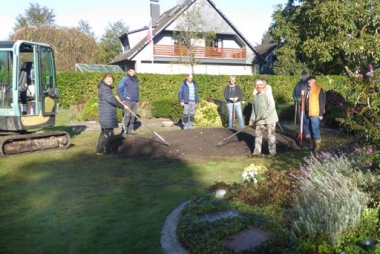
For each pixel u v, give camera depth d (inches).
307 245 139.9
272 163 310.8
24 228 191.6
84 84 888.3
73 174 292.2
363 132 172.9
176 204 218.1
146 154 355.3
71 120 622.8
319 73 1007.6
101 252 163.6
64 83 872.9
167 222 191.2
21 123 348.5
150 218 198.7
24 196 241.6
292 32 1093.8
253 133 422.9
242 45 1503.4
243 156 343.6
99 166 316.2
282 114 595.8
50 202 229.5
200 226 166.6
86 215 207.2
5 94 346.3
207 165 311.7
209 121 549.3
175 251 159.6
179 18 1289.4
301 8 1000.9
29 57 364.2
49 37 1348.4
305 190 174.4
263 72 1722.4
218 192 210.7
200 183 260.8
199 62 1327.5
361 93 167.2
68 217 204.8
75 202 228.4
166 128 521.7
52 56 385.1
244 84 975.0
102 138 363.9
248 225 163.6
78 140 436.5
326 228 143.0
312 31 906.1
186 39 1254.3
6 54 343.3
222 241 153.4
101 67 1387.8
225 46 1494.8
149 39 1231.5
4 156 349.1
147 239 173.9
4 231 188.2
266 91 343.9
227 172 289.0
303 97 374.3
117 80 895.7
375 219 150.4
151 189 250.2
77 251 165.3
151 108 670.5
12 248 169.6
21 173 296.2
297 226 148.8
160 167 310.0
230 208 188.2
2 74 345.7
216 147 369.4
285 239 145.6
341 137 421.7
